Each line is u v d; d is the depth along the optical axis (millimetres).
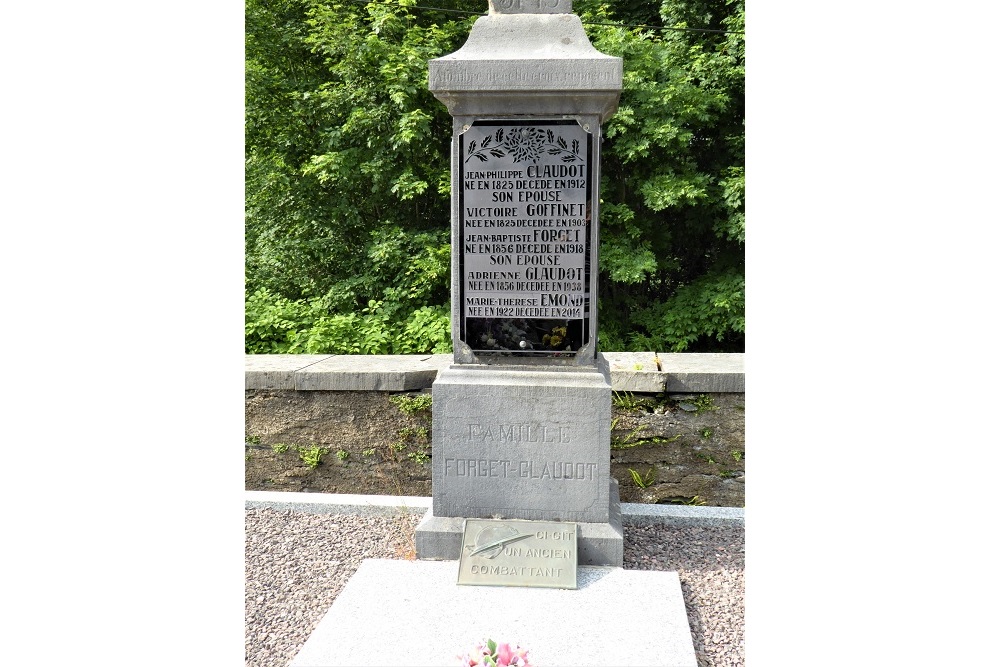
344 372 5121
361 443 5176
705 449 4906
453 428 3814
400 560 3775
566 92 3605
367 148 10977
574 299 3785
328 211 11484
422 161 11266
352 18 10695
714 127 11086
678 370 4898
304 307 10906
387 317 10422
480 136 3742
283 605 3516
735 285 10719
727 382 4836
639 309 11438
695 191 10219
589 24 10820
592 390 3719
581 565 3729
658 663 2883
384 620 3197
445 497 3848
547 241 3771
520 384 3760
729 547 4094
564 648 2984
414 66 10297
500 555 3617
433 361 5504
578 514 3781
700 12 10992
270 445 5242
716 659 3043
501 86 3611
